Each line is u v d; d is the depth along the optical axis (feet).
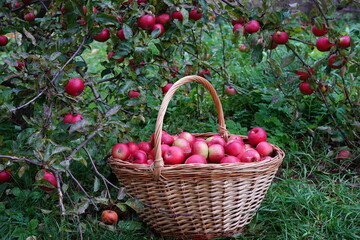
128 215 6.98
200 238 6.45
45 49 6.98
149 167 6.13
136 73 7.03
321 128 8.05
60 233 6.42
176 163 6.38
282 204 6.99
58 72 6.15
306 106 9.30
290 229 6.59
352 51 7.27
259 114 9.07
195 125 9.23
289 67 10.41
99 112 6.35
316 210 6.91
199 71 7.97
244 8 7.20
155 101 9.57
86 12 6.66
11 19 7.15
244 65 11.27
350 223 6.72
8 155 6.12
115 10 6.74
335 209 6.94
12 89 6.27
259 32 7.18
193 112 9.55
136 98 6.96
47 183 6.01
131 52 6.93
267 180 6.46
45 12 8.04
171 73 7.68
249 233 6.57
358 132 8.41
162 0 6.95
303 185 7.52
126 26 6.68
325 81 7.95
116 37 6.84
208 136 7.48
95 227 6.52
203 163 6.31
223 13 7.50
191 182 6.09
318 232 6.53
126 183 6.42
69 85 6.24
